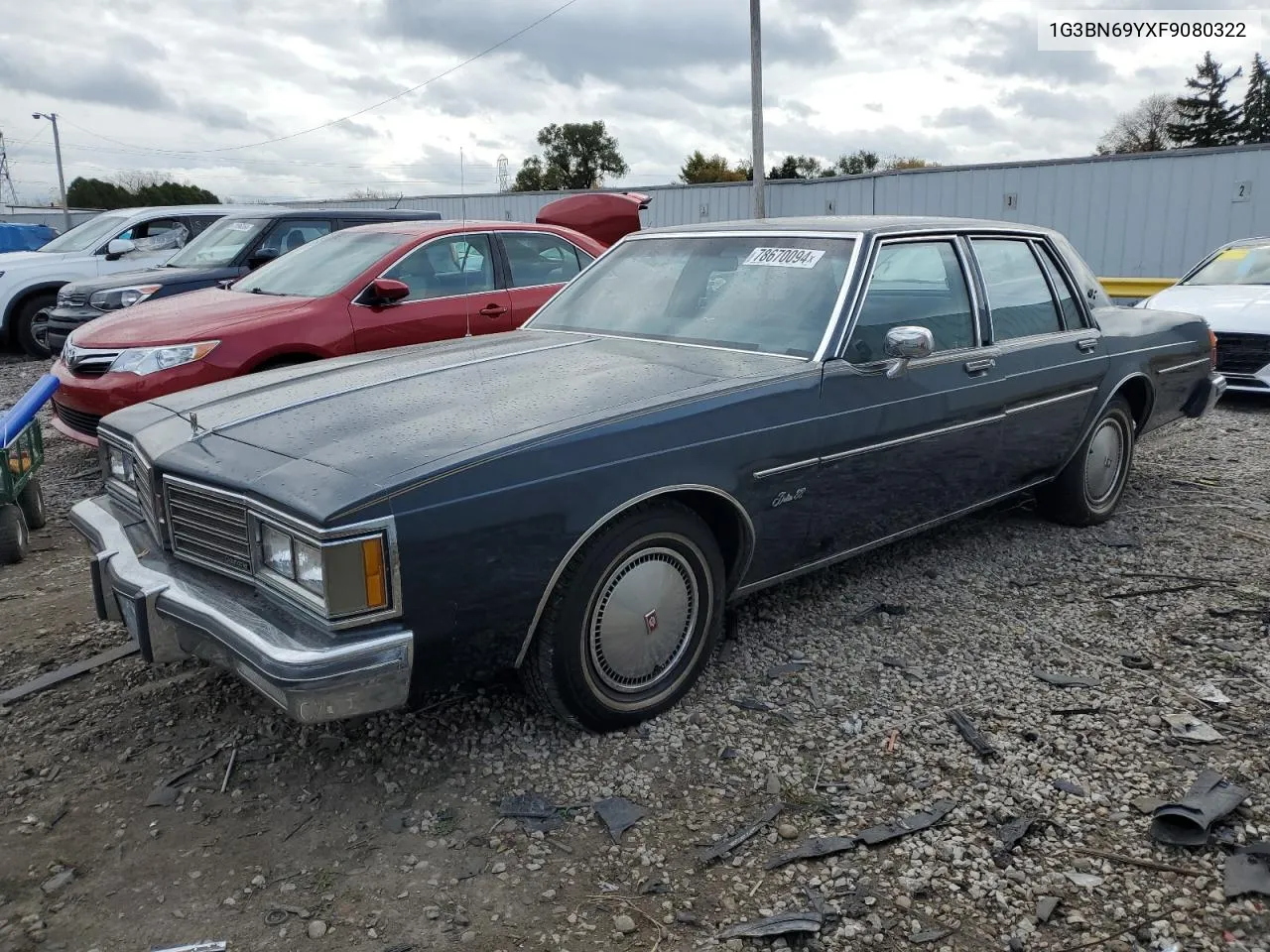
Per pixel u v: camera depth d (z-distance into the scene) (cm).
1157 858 255
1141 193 1952
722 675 355
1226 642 380
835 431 354
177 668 365
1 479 478
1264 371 851
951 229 429
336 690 249
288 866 258
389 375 352
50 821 278
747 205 2734
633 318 421
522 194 3231
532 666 298
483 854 262
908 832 266
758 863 256
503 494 271
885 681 352
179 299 680
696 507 334
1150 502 571
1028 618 407
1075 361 473
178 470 294
